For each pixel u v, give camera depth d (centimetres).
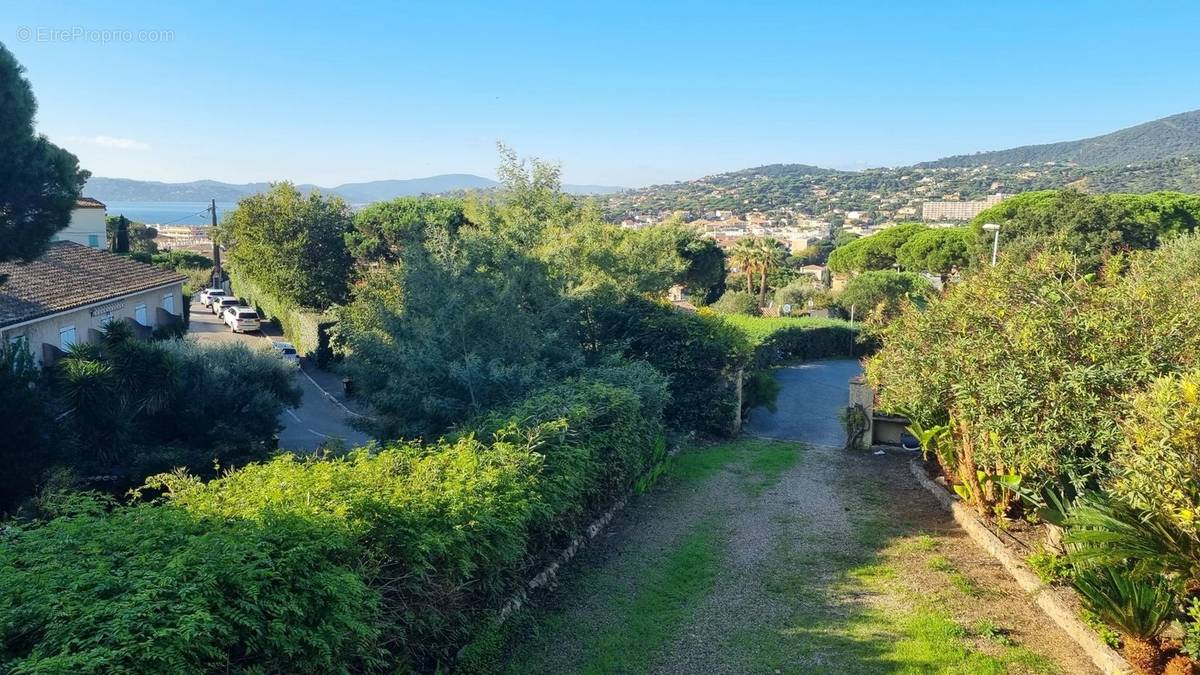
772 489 1195
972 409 818
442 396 1137
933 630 669
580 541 892
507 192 2025
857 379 1573
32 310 1753
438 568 595
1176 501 505
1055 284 809
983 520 934
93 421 1209
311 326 3150
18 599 388
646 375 1285
